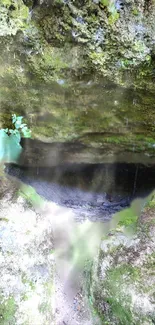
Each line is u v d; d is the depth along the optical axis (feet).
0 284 7.74
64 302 8.44
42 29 8.65
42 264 8.67
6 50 9.04
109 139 11.60
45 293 8.11
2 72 9.63
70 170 13.23
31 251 8.70
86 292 8.60
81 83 9.57
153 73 8.92
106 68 9.02
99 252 8.82
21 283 7.94
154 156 11.85
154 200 9.99
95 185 13.43
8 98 10.52
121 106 10.20
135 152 11.92
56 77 9.46
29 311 7.55
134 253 8.27
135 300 7.32
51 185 13.00
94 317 7.88
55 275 9.04
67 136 11.58
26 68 9.41
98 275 8.26
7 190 10.56
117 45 8.60
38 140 11.84
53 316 8.04
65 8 8.27
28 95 10.29
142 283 7.57
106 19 8.37
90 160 12.70
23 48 8.96
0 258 8.18
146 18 8.39
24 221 9.28
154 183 12.75
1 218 9.06
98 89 9.74
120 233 9.12
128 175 13.03
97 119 10.85
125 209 11.91
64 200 12.66
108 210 12.37
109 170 13.07
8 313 7.34
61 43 8.80
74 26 8.45
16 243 8.63
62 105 10.47
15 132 11.19
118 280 7.84
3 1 8.29
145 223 9.04
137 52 8.59
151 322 6.91
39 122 11.27
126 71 9.02
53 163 12.96
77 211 12.11
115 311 7.55
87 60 8.95
